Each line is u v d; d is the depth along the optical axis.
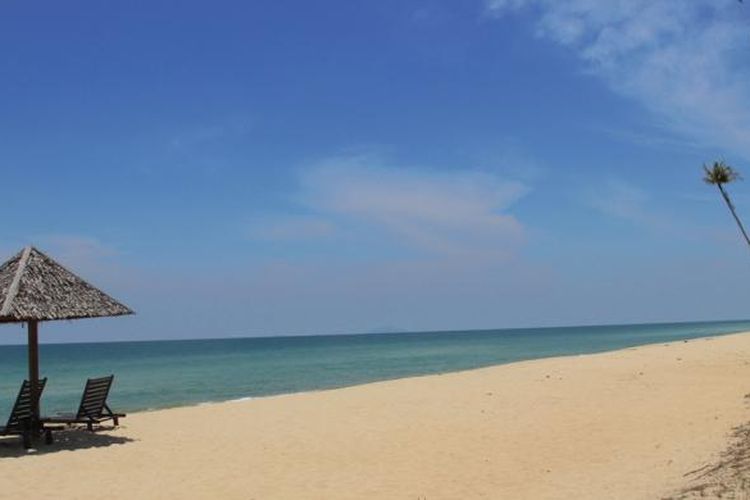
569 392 20.66
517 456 12.49
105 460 13.15
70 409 29.19
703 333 113.94
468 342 114.75
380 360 60.50
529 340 115.00
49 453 13.88
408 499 9.93
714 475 8.77
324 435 15.38
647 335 121.12
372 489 10.59
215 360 71.88
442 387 23.47
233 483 11.20
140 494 10.61
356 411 18.77
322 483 11.05
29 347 14.88
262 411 19.45
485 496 9.82
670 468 9.98
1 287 14.27
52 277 15.02
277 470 12.08
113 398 30.92
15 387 44.84
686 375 24.22
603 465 11.16
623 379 23.55
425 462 12.36
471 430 15.27
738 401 17.28
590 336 133.38
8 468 12.53
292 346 130.50
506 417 16.75
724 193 33.53
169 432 16.27
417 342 130.75
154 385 38.09
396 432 15.42
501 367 31.33
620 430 14.40
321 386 35.12
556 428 15.03
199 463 12.78
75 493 10.73
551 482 10.27
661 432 13.77
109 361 79.06
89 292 15.45
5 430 14.27
